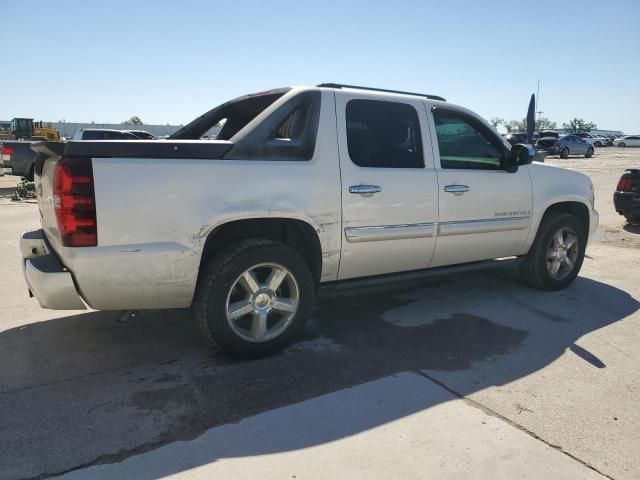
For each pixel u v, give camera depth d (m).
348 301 5.08
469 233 4.64
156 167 3.22
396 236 4.16
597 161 31.38
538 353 3.90
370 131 4.13
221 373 3.46
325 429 2.82
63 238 3.10
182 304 3.50
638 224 9.97
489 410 3.05
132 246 3.19
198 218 3.33
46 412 2.93
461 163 4.65
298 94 3.82
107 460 2.51
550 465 2.55
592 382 3.45
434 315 4.71
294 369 3.54
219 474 2.42
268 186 3.55
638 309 4.98
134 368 3.52
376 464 2.53
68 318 4.46
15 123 29.56
